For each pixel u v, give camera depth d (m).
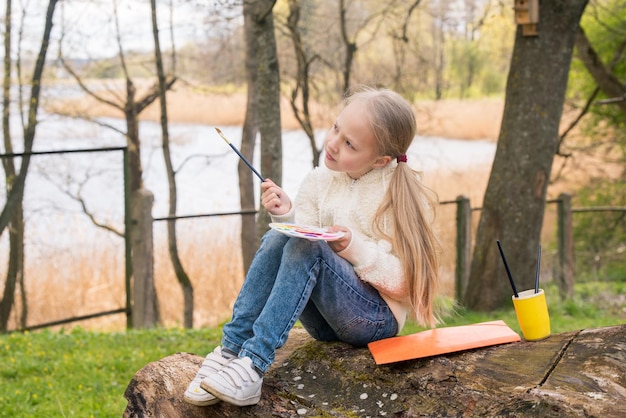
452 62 12.84
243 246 8.85
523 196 7.51
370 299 2.63
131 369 5.05
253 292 2.58
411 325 6.65
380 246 2.63
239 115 14.05
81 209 8.52
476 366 2.43
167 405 2.69
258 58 6.96
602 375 2.24
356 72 10.76
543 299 2.57
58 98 9.46
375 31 9.85
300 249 2.48
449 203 8.04
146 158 15.12
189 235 8.70
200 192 13.36
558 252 8.97
